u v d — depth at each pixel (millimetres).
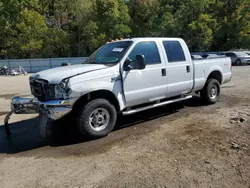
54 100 4109
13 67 27781
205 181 2920
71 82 4078
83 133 4371
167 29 33500
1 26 34750
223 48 34719
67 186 2986
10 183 3146
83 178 3156
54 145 4375
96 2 32969
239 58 23172
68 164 3582
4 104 8273
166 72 5316
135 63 4691
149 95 5086
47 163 3660
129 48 4836
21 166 3611
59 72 4379
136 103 4984
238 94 8008
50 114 4121
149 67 5023
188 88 5934
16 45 35625
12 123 5906
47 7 39188
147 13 34656
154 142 4191
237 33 32719
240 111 5840
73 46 36594
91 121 4434
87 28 33469
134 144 4160
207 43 32844
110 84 4496
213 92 6723
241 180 2916
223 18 33594
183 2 34469
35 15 33938
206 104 6664
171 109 6340
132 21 34719
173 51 5578
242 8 31953
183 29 33594
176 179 2990
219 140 4121
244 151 3666
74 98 4102
